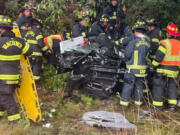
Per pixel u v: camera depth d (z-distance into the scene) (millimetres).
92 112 4512
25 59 4191
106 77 5203
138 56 4734
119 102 5074
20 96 4320
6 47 3861
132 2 7152
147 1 6176
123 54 5355
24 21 5504
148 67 5172
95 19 7914
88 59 5195
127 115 4664
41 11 7754
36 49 5520
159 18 6309
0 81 3953
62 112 4711
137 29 4789
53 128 4074
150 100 5328
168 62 4703
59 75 5945
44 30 7730
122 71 5234
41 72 6410
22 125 4027
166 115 4594
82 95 5262
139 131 4020
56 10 7422
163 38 6164
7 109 4074
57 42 5969
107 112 4543
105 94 5195
